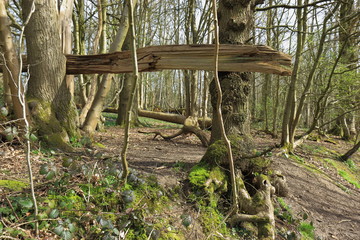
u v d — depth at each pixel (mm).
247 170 4004
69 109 4918
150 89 27188
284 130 7852
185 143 7844
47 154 3891
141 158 4898
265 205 3418
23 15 4602
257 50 3619
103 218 2414
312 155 8414
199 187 3520
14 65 3867
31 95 4551
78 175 3115
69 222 2297
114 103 20750
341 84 8023
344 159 8984
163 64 4086
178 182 3707
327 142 11828
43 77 4578
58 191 2750
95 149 5047
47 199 2518
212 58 3848
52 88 4652
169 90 32031
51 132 4387
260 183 3781
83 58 4785
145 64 4195
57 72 4691
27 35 4535
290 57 3609
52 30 4621
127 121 2543
